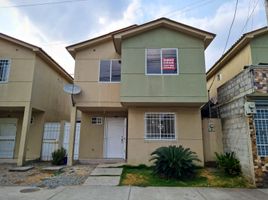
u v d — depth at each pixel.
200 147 9.93
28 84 11.34
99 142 12.10
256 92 7.70
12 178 8.29
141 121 10.24
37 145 12.61
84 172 9.01
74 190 6.61
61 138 12.46
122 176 8.32
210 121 10.53
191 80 9.54
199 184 7.50
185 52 9.84
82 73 11.09
